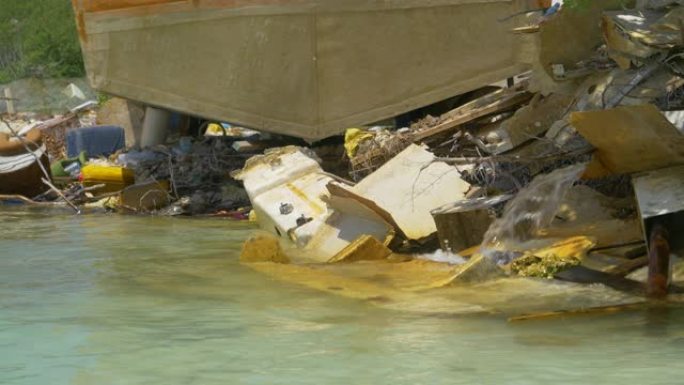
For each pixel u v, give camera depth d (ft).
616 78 97.09
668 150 84.23
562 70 102.99
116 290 91.76
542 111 104.94
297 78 155.02
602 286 83.97
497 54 155.74
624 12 98.37
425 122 131.44
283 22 154.30
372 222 112.98
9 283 96.37
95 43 161.07
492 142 115.75
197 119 195.11
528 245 95.50
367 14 153.99
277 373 61.00
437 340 68.90
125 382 59.67
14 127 234.99
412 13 154.92
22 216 160.35
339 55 154.51
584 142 95.55
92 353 67.10
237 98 157.58
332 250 111.86
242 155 173.47
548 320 74.23
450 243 106.42
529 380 58.23
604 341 67.15
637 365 60.95
